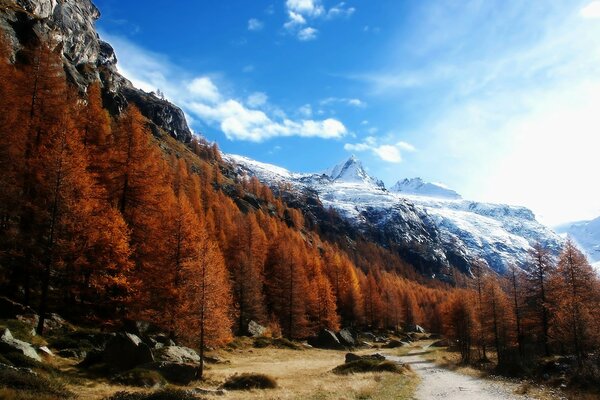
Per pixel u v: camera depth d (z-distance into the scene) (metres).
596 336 36.50
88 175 35.25
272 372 36.66
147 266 38.34
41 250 31.16
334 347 71.88
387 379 33.94
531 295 51.16
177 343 38.03
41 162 33.69
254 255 71.19
